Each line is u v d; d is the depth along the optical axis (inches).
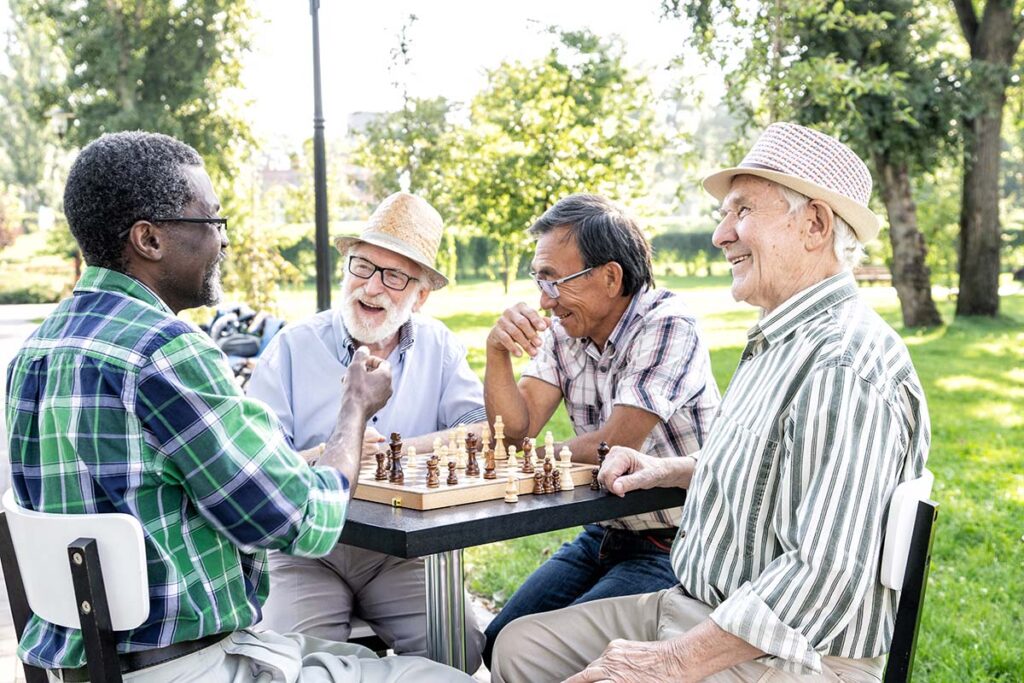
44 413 71.4
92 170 72.8
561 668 95.1
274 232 759.1
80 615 67.6
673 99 462.9
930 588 177.6
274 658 76.2
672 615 88.2
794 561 74.0
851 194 85.8
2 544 79.7
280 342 129.0
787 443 77.7
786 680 77.4
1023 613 164.4
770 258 85.0
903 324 667.4
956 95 613.3
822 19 396.8
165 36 885.8
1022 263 1164.5
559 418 341.7
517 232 482.9
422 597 114.3
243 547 71.8
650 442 119.4
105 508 69.5
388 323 123.8
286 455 73.0
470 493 90.3
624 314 118.1
